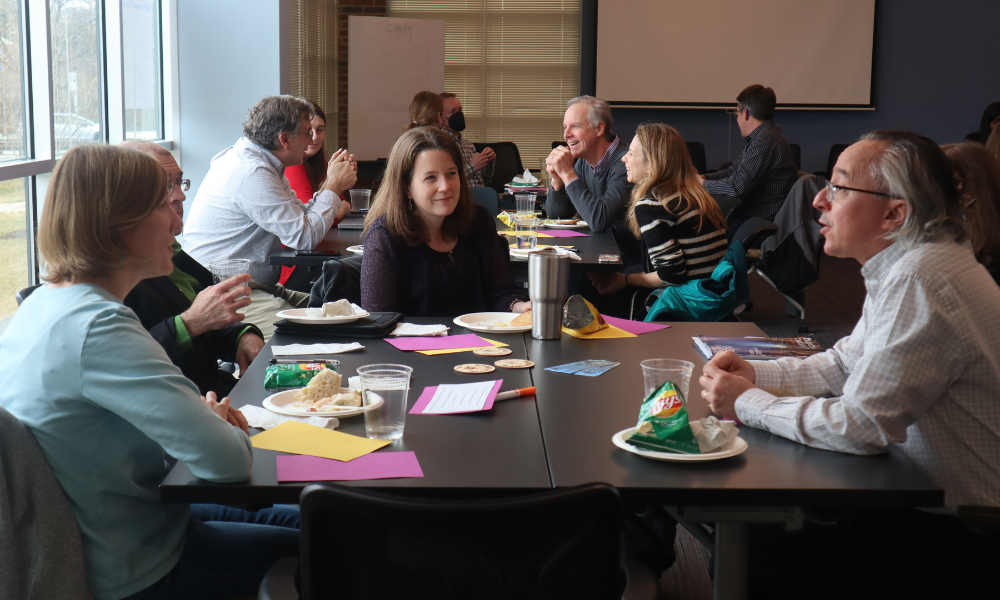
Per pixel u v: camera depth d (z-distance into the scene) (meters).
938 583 1.33
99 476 1.16
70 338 1.14
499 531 0.87
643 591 1.06
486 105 8.23
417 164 2.23
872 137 1.38
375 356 1.79
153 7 4.78
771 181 5.07
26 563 1.11
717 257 3.07
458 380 1.61
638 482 1.12
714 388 1.38
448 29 8.09
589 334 2.01
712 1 7.71
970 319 1.24
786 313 5.19
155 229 1.24
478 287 2.39
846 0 7.69
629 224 3.61
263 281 3.28
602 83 7.89
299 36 6.19
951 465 1.30
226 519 1.56
